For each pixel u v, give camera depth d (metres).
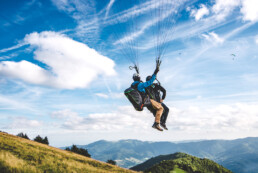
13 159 8.91
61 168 11.25
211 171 142.12
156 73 4.96
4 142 17.94
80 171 13.32
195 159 157.25
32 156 13.35
